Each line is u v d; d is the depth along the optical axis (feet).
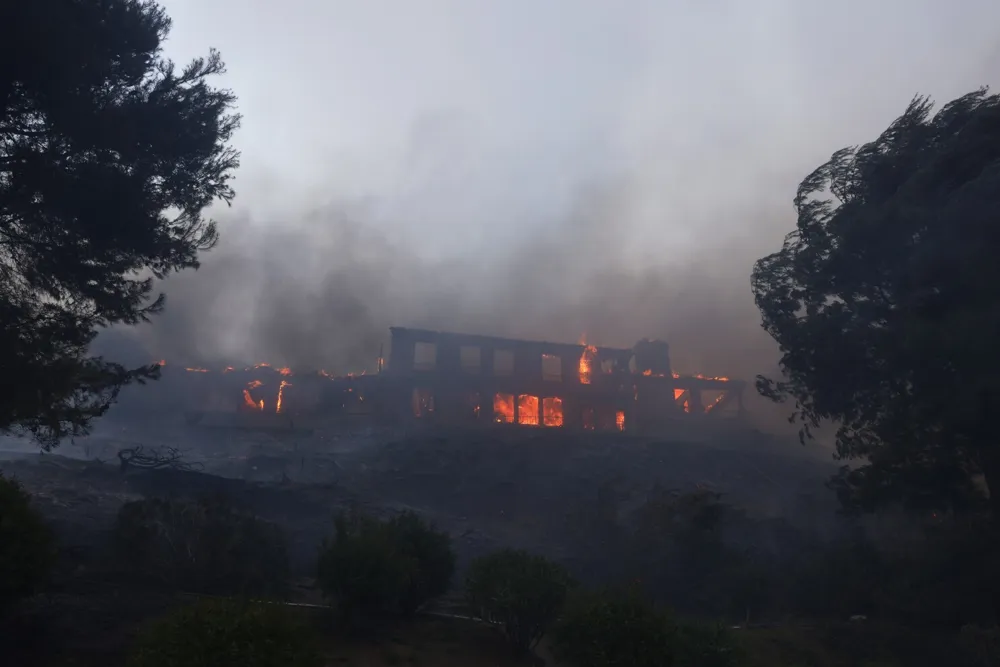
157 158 44.37
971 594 52.19
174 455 97.40
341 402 157.99
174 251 44.83
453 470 110.11
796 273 68.28
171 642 18.44
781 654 43.01
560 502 96.58
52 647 26.16
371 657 31.22
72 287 41.93
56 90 39.22
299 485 88.48
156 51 45.85
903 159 60.59
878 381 60.44
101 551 41.47
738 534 77.46
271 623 19.52
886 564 59.67
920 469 57.77
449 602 48.88
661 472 120.67
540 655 36.32
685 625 31.71
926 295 52.26
